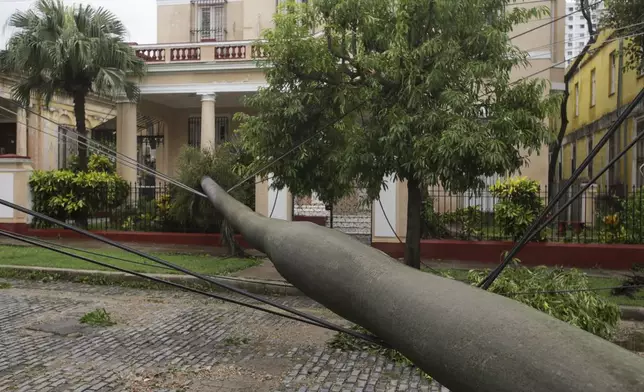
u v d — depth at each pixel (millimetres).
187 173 11281
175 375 4695
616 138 16984
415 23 6219
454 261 11086
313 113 6793
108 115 22688
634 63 14945
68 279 9172
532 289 5074
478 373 1198
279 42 6574
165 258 10883
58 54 13328
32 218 14117
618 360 1058
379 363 5043
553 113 6242
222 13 21703
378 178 6664
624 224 11188
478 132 5738
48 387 4363
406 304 1491
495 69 6102
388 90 6566
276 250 2219
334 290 1817
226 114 20656
